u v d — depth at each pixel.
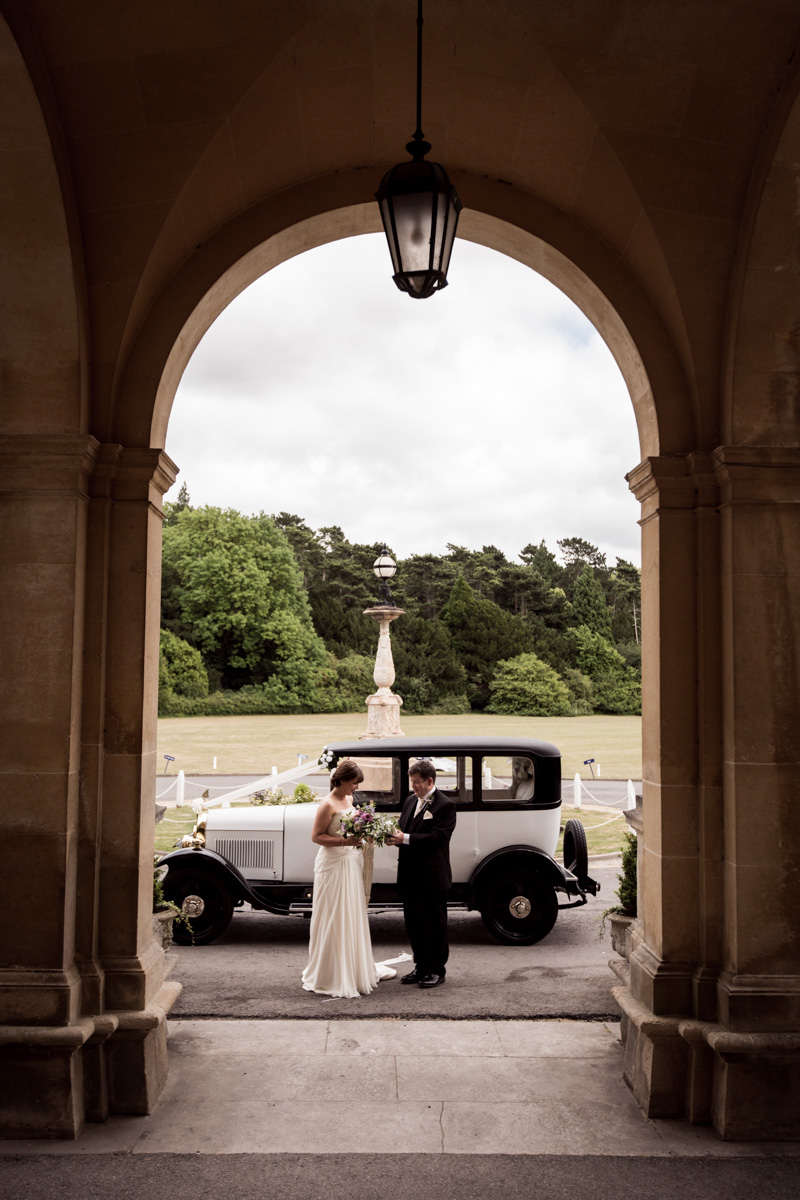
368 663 55.19
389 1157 3.82
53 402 4.29
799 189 4.07
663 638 4.48
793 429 4.43
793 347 4.37
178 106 4.02
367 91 4.16
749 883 4.20
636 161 4.22
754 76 3.93
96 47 3.79
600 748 31.91
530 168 4.53
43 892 4.11
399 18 3.80
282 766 24.36
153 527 4.54
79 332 4.23
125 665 4.37
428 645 56.62
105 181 4.16
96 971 4.20
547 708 54.00
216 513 56.25
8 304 4.18
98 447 4.32
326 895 6.37
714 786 4.38
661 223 4.34
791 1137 4.00
